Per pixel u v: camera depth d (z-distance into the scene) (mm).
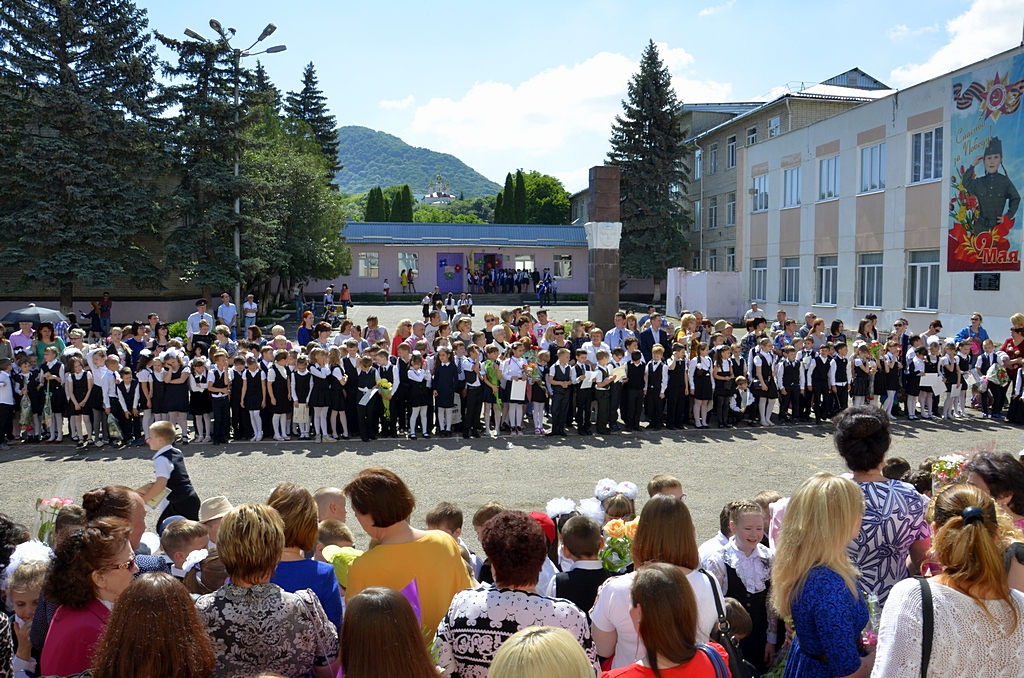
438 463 10969
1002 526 3088
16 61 24547
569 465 10883
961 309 21406
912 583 2541
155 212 26469
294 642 2941
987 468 3650
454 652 2963
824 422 14195
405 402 12938
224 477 10148
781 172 31469
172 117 26969
